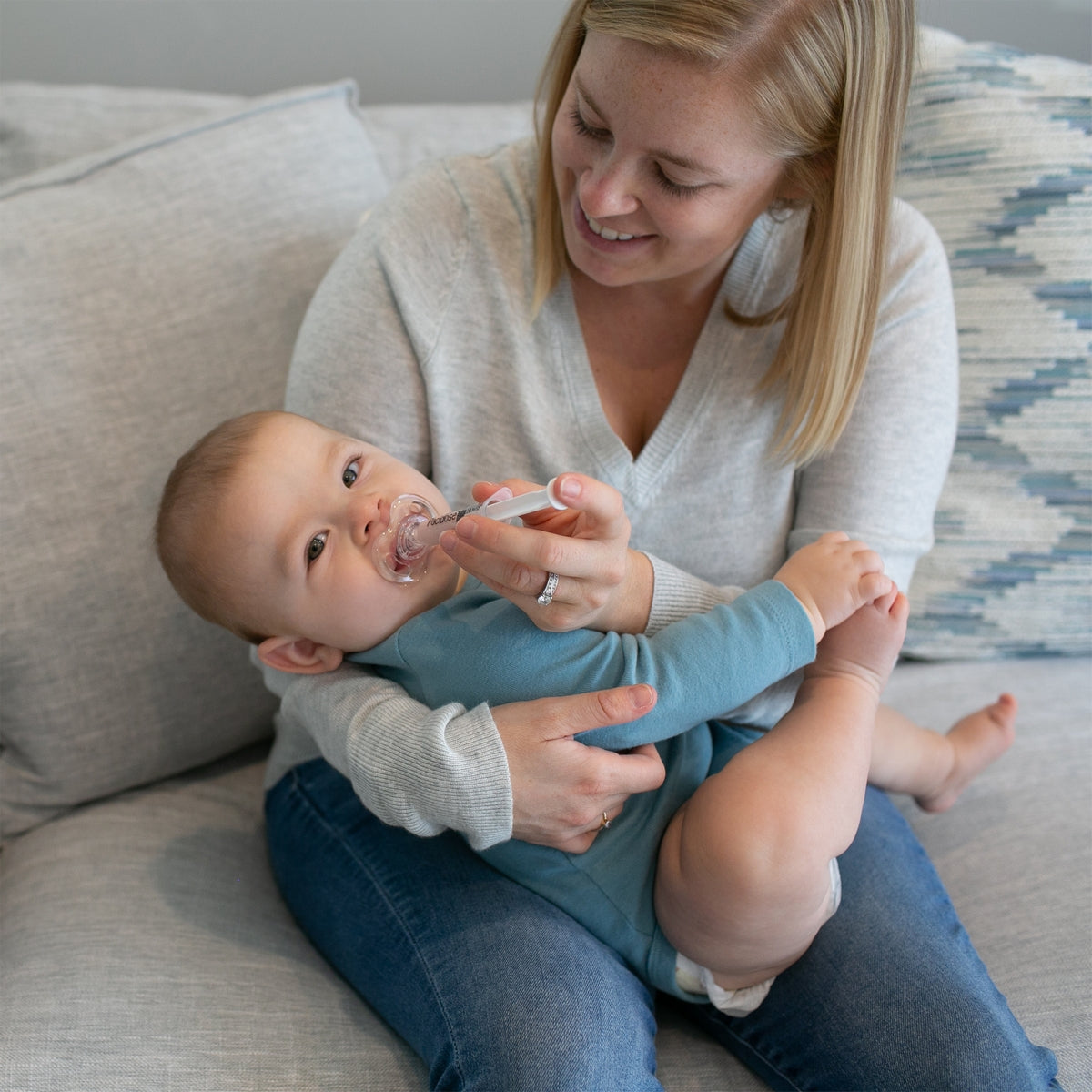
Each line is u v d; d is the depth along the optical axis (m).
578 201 0.93
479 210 1.04
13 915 1.05
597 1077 0.81
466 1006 0.86
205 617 1.01
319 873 1.06
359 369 1.04
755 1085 0.96
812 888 0.86
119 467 1.17
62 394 1.16
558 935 0.91
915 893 1.00
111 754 1.20
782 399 1.04
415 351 1.04
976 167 1.29
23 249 1.19
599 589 0.81
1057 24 1.81
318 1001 0.98
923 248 1.07
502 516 0.78
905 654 1.41
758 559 1.11
